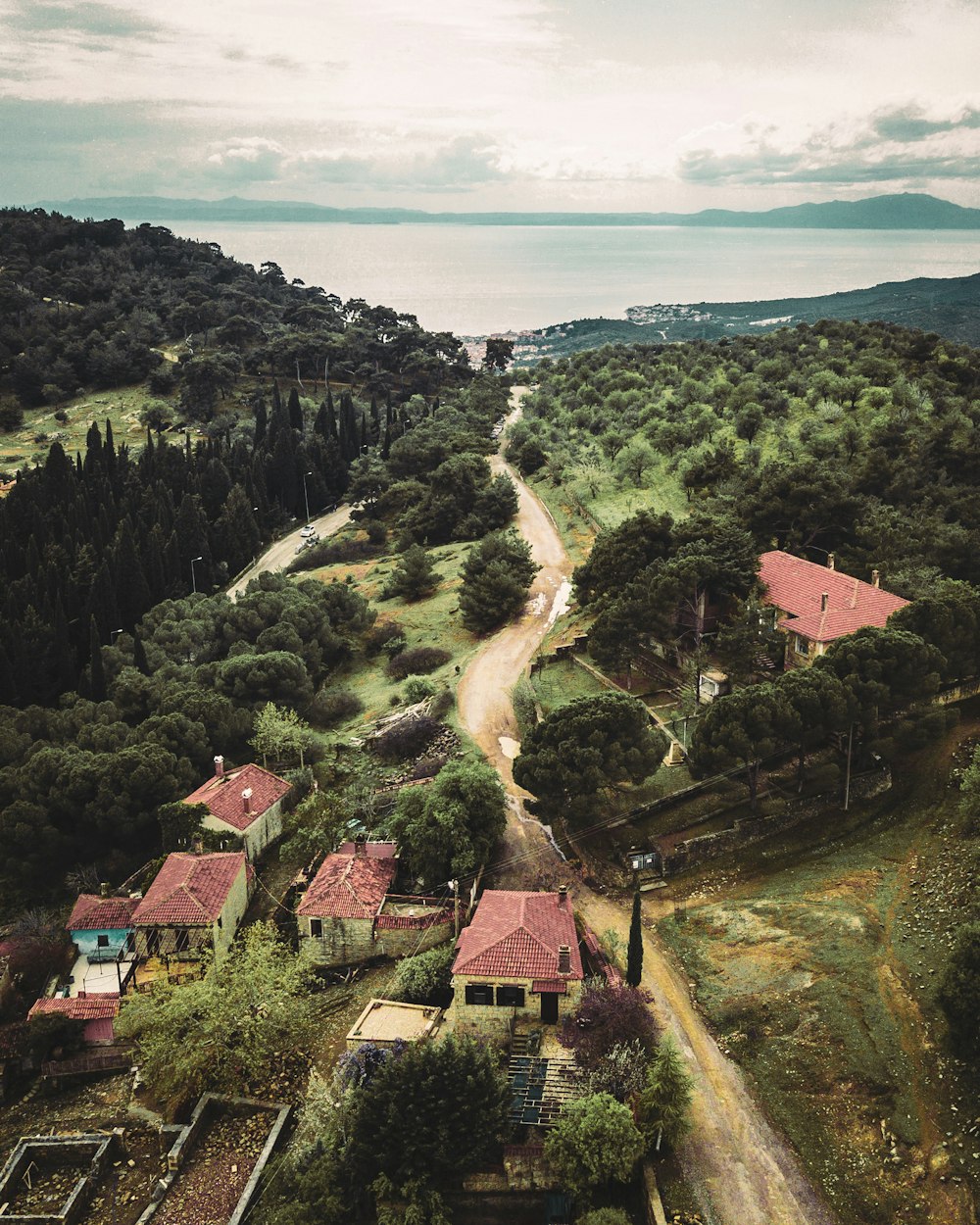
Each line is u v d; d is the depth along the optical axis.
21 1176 44.47
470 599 100.94
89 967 58.28
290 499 173.00
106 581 108.88
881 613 71.06
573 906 54.34
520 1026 44.59
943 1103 38.34
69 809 68.31
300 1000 50.19
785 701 57.53
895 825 57.91
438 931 54.06
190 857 61.09
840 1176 36.97
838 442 122.44
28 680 98.38
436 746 75.25
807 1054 41.94
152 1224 40.94
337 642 101.25
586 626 91.88
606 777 57.00
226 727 78.25
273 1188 41.56
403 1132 38.44
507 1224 38.25
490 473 151.75
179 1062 46.28
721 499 108.12
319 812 66.81
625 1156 36.44
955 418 124.38
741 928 50.69
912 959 45.72
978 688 67.88
